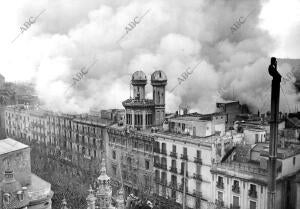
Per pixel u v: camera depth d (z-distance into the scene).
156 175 77.62
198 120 73.44
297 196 57.91
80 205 74.06
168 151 74.62
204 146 67.38
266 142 68.94
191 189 70.50
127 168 84.25
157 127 82.50
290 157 60.69
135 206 75.25
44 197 61.25
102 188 49.50
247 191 60.94
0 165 60.16
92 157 91.75
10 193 52.62
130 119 84.69
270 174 33.25
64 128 96.69
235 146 68.88
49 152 96.88
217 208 65.12
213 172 65.94
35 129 99.75
